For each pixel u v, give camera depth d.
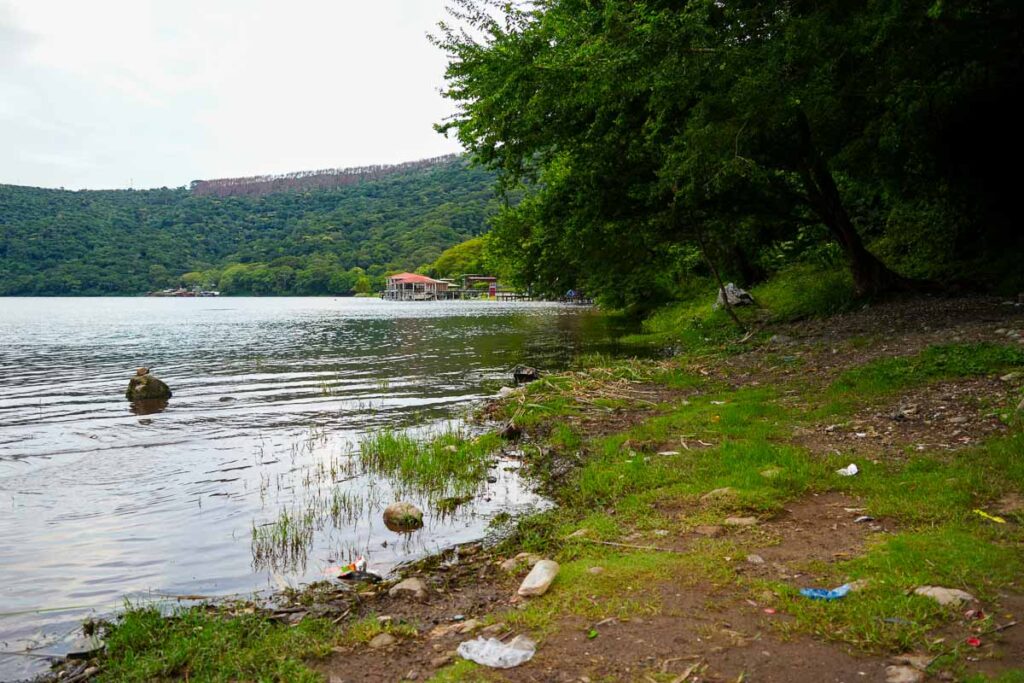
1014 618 3.82
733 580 4.64
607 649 3.85
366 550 6.24
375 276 151.88
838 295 19.33
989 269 17.16
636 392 13.02
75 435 11.49
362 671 3.91
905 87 12.73
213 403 14.79
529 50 14.48
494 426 11.55
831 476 6.79
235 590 5.39
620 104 14.05
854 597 4.21
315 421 12.59
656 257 28.00
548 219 22.06
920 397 9.20
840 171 19.73
